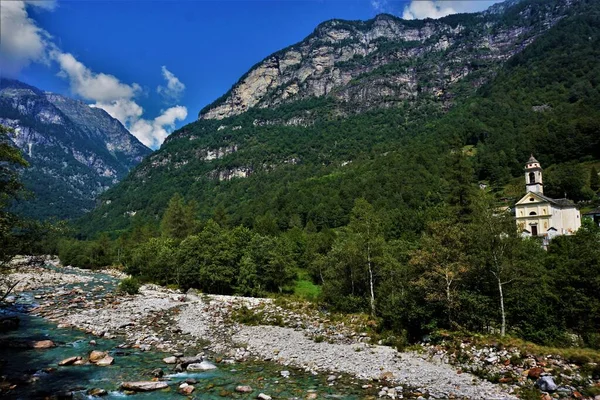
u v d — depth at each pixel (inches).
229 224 5546.3
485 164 5782.5
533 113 7829.7
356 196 5506.9
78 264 4643.2
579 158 5078.7
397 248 2066.9
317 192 6614.2
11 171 1040.8
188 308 1948.8
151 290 2669.8
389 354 1172.5
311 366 1079.0
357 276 1876.2
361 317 1638.8
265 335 1417.3
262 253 2571.4
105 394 867.4
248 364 1102.4
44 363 1069.8
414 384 932.0
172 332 1467.8
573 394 818.2
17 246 1062.4
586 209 3713.1
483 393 865.5
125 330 1480.1
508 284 1320.1
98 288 2655.0
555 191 4126.5
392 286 1594.5
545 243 2770.7
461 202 2596.0
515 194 4434.1
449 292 1295.5
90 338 1352.1
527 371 939.3
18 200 1062.4
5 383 900.0
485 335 1166.3
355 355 1167.0
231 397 858.8
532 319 1211.9
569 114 6501.0
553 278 1344.7
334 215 5177.2
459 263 1293.1
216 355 1187.9
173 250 3171.8
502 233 1302.9
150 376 985.5
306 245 3289.9
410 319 1326.3
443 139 7765.8
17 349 1190.3
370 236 1809.8
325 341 1334.9
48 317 1668.3
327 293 1959.9
